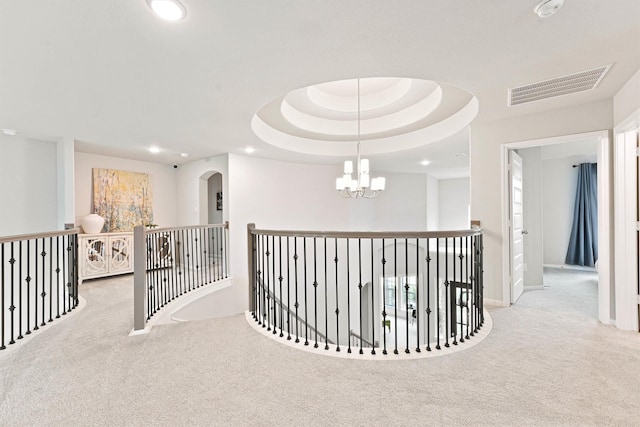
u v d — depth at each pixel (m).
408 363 2.17
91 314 3.28
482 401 1.72
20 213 4.01
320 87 4.02
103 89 2.54
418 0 1.53
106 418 1.60
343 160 5.89
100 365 2.15
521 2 1.55
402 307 8.23
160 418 1.60
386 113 4.61
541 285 4.50
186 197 6.27
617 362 2.15
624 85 2.56
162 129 3.74
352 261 6.94
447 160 5.86
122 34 1.78
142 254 2.84
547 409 1.64
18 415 1.62
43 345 2.48
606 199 2.89
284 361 2.21
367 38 1.87
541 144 3.27
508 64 2.21
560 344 2.45
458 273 6.48
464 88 2.63
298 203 6.14
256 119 3.98
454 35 1.85
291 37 1.84
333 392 1.82
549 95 2.77
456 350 2.36
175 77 2.35
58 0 1.48
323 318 6.64
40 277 4.07
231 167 5.22
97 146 4.70
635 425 1.51
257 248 3.24
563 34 1.84
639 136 2.72
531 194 4.56
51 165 4.27
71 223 3.97
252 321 3.02
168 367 2.12
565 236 6.33
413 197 7.54
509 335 2.64
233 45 1.92
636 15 1.66
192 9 1.57
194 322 3.01
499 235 3.46
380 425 1.54
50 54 1.99
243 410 1.66
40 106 2.92
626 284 2.75
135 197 5.83
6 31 1.73
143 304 2.83
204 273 5.49
